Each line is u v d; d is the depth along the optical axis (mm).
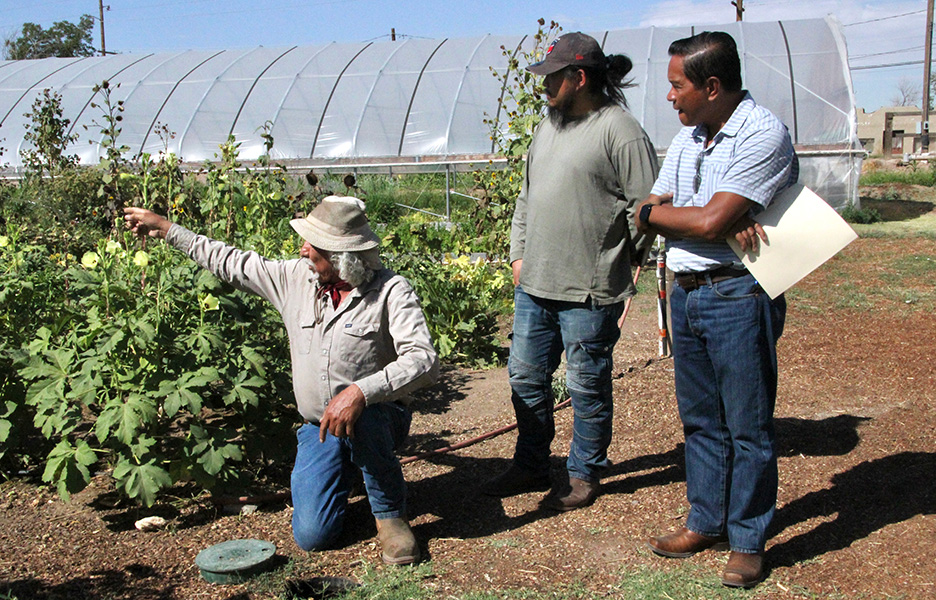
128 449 3238
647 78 14633
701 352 2820
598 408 3326
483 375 5617
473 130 14711
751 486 2725
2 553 2994
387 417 3018
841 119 13969
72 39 58188
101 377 3262
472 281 7117
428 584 2793
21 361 3453
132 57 18922
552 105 3207
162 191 7242
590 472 3422
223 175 7016
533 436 3518
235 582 2787
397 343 2902
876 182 22719
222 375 3301
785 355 5824
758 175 2521
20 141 16734
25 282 4246
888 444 3947
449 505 3482
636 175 3061
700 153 2707
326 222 2848
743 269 2660
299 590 2693
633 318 7273
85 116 16688
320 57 17156
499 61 15812
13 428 3643
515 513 3381
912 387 4898
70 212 10336
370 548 3076
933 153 34344
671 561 2936
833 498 3373
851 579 2742
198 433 3242
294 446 3576
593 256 3182
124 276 3703
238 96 16359
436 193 16203
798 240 2533
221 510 3385
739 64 2609
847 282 8664
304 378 3031
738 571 2730
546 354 3441
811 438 4113
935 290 8039
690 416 2920
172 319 3461
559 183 3186
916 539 2975
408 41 17312
